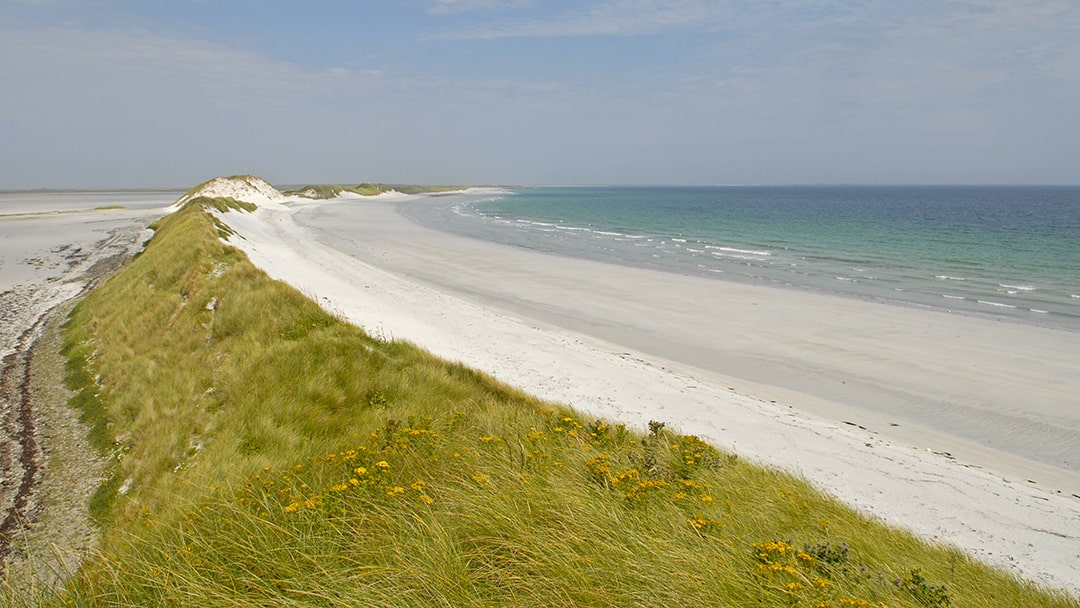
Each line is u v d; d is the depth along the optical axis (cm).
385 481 558
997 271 3312
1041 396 1495
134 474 1015
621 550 422
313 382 1162
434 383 1255
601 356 1769
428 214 8256
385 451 678
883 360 1769
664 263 3628
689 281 2973
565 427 886
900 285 2902
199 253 2112
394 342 1544
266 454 947
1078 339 1958
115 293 2111
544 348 1817
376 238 4856
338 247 4153
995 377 1625
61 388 1447
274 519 479
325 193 12156
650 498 571
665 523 511
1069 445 1251
